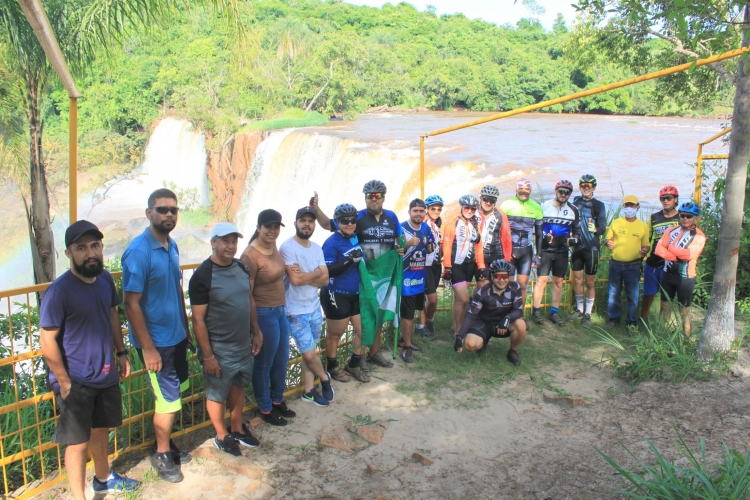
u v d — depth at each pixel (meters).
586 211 7.46
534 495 4.13
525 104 57.12
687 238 6.69
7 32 6.76
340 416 5.18
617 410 5.31
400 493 4.16
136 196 36.97
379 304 5.89
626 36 13.07
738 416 5.00
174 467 4.23
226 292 4.19
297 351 5.81
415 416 5.21
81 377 3.63
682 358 5.89
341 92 45.81
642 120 39.62
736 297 8.08
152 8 7.48
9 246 22.50
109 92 40.97
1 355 4.89
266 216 4.57
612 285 7.45
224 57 39.38
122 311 4.61
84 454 3.77
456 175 20.56
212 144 36.16
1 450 3.84
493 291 6.19
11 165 8.04
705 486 3.63
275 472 4.36
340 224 5.46
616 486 4.17
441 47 67.81
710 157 8.73
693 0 4.44
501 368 6.17
